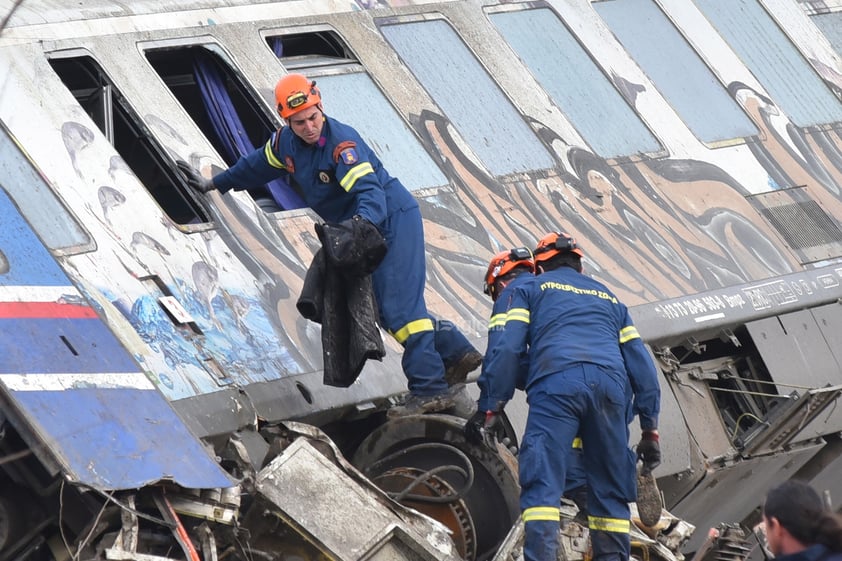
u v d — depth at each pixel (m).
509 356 23.36
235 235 27.73
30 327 21.30
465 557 24.41
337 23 33.34
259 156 26.00
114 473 19.95
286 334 26.58
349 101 31.88
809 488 16.17
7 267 22.09
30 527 21.02
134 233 26.16
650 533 26.17
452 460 25.56
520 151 33.12
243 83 30.88
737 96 37.69
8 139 26.00
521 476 22.89
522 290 23.95
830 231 35.88
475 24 35.16
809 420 31.12
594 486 23.42
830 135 38.44
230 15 31.94
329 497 22.38
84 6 29.88
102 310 24.27
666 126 35.84
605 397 23.03
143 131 28.39
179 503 20.80
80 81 29.61
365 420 27.31
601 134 34.69
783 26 40.28
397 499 24.38
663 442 30.09
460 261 29.98
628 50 36.97
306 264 28.25
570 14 36.84
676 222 33.78
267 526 22.22
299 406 25.36
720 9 39.66
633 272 32.03
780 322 33.22
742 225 34.66
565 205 32.56
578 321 23.61
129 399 21.31
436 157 31.84
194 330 25.34
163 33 30.39
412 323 25.41
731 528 26.97
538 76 35.00
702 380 31.84
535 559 22.36
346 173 24.42
